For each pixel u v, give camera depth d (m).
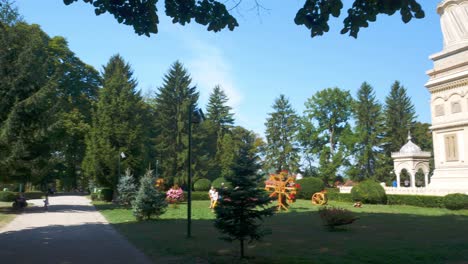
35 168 28.33
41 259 10.63
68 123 45.75
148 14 7.20
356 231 16.39
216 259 10.51
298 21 6.83
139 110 44.06
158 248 12.33
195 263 10.09
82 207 32.22
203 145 64.94
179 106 62.16
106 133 39.84
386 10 6.47
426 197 31.47
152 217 22.88
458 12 35.19
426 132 72.12
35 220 21.75
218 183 46.03
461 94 33.38
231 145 68.00
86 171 41.41
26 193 50.16
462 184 32.12
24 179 29.28
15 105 26.14
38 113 27.58
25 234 15.93
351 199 38.62
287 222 20.41
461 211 26.89
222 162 67.00
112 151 38.94
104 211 27.89
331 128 64.38
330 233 15.86
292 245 12.73
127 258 10.78
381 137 71.44
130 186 31.69
